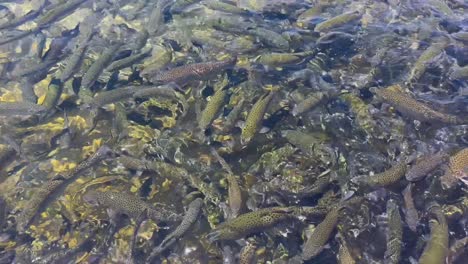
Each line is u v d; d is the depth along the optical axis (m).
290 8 2.64
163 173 1.95
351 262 1.63
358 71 2.22
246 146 1.97
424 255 1.56
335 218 1.68
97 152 2.01
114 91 2.16
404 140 1.94
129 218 1.84
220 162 1.91
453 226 1.70
